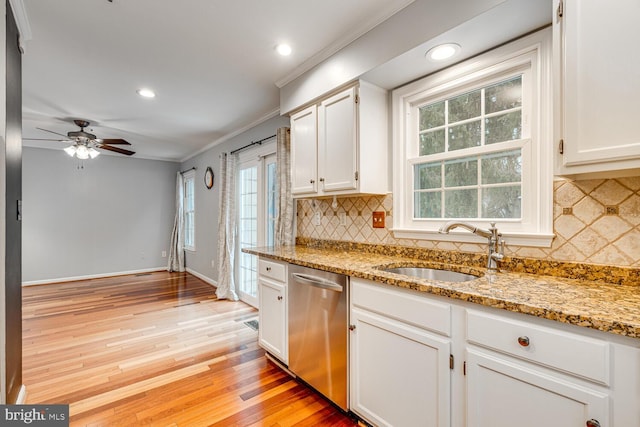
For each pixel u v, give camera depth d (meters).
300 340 1.96
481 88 1.76
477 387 1.12
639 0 0.99
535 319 0.99
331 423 1.65
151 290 4.55
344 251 2.46
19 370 1.78
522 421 1.01
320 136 2.27
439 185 1.96
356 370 1.61
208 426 1.62
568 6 1.12
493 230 1.58
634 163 1.00
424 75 1.92
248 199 4.04
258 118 3.56
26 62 2.24
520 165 1.61
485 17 1.37
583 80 1.08
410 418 1.35
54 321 3.22
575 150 1.10
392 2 1.65
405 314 1.36
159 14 1.73
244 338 2.80
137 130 4.04
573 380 0.92
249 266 3.99
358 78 1.96
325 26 1.86
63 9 1.66
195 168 5.54
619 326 0.82
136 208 5.86
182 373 2.16
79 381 2.05
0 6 1.35
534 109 1.53
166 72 2.42
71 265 5.22
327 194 2.22
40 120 3.57
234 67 2.35
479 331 1.11
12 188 1.58
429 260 1.92
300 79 2.40
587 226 1.36
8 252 1.51
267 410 1.76
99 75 2.46
